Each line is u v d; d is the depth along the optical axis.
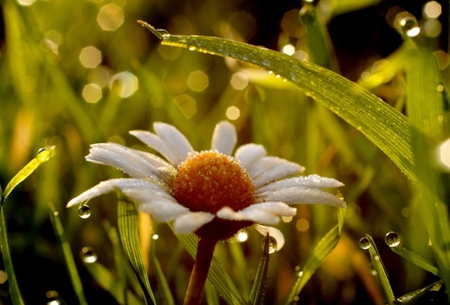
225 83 0.23
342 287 0.15
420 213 0.14
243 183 0.12
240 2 0.28
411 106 0.12
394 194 0.16
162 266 0.15
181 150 0.13
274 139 0.17
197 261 0.12
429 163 0.12
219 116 0.19
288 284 0.15
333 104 0.12
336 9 0.18
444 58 0.19
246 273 0.15
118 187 0.12
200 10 0.27
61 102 0.17
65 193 0.16
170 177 0.12
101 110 0.19
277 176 0.13
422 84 0.12
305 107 0.16
